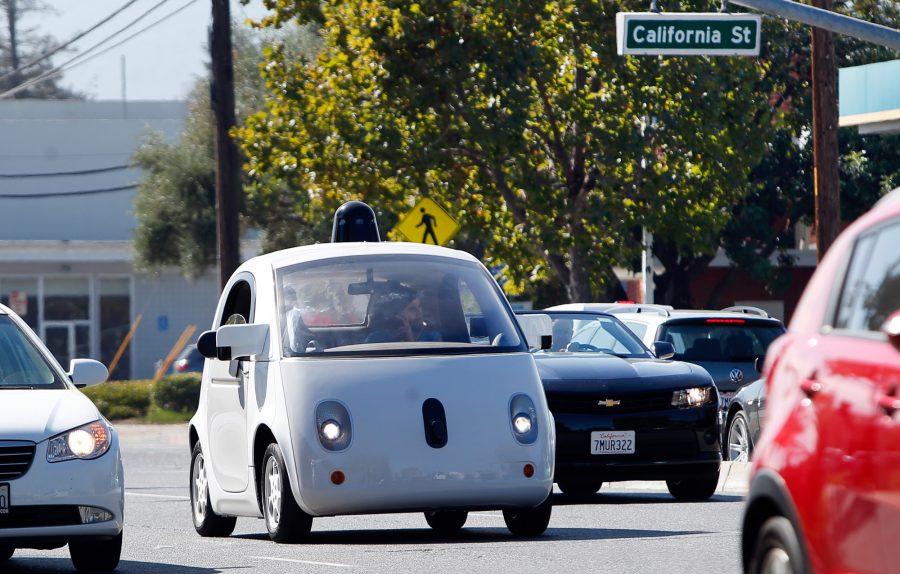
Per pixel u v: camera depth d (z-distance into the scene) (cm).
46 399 2844
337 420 3008
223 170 8331
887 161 11794
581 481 4031
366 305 3206
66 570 2952
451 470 3012
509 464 3053
